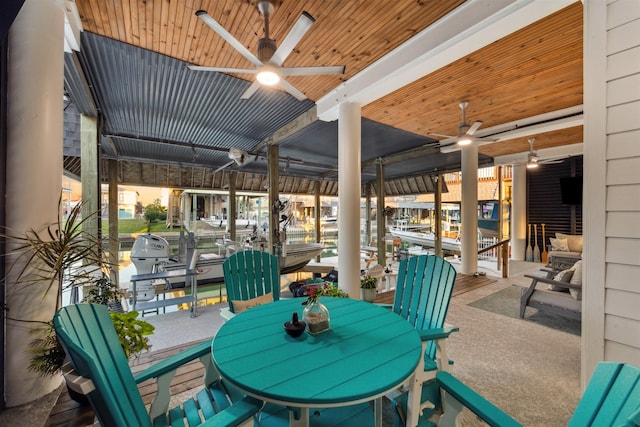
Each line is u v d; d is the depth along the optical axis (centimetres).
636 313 144
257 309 189
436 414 156
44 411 176
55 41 193
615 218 151
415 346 135
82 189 390
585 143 161
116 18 237
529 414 187
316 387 102
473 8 223
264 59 228
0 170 175
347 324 163
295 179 1137
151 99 396
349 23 247
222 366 117
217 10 230
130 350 187
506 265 569
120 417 87
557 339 296
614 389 78
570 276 335
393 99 394
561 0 189
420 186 1105
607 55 153
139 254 666
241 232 1277
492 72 319
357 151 365
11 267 175
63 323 94
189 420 125
